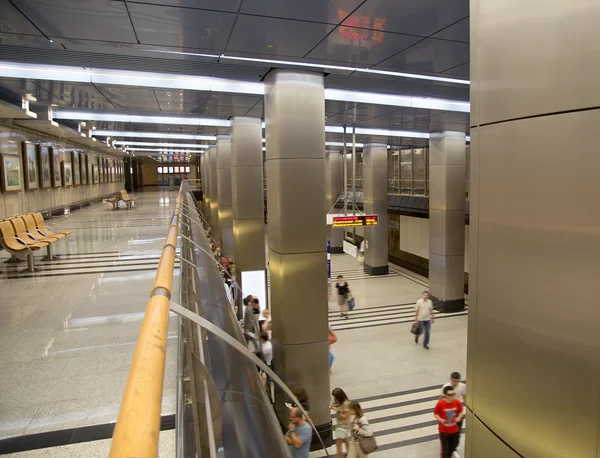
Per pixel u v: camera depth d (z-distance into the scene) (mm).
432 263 15867
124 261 8367
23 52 5898
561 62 1618
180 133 16500
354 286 19328
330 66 6340
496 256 2025
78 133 15406
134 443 582
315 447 6988
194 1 4004
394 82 7469
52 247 10086
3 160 11852
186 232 5969
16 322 4711
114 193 31641
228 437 2166
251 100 9172
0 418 2744
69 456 2355
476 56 2121
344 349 11984
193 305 3150
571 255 1618
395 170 26594
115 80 7336
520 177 1847
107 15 4320
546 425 1763
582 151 1554
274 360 7332
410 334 13125
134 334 4320
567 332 1650
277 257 6914
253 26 4676
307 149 6711
